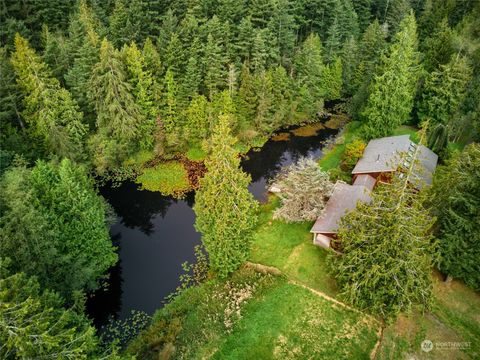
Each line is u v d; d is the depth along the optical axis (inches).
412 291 889.5
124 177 1620.3
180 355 919.0
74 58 1558.8
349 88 2329.0
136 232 1381.6
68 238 1034.7
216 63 1652.3
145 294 1129.4
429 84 1788.9
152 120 1641.2
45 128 1390.3
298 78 2004.2
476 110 1608.0
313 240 1220.5
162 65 1658.5
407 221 804.0
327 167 1681.8
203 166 1690.5
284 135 1975.9
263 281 1090.7
